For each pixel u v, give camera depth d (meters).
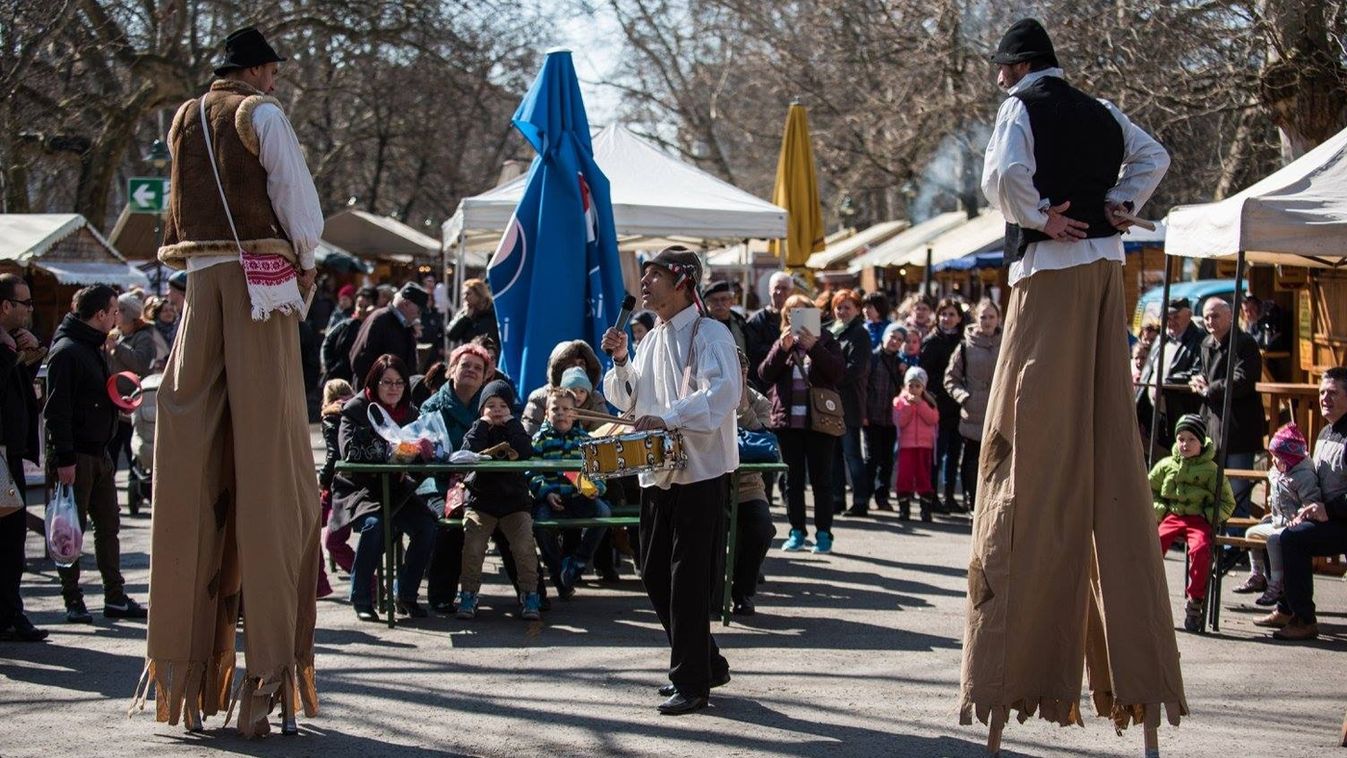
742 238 13.63
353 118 39.41
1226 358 9.97
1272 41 13.98
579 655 7.14
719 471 5.95
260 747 5.43
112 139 25.31
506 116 44.75
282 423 5.39
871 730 5.79
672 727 5.80
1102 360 5.15
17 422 7.28
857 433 12.54
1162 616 5.11
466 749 5.46
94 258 18.11
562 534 9.05
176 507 5.34
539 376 9.37
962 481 13.36
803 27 32.09
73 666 6.83
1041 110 5.05
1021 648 5.12
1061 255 5.09
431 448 7.92
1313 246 7.70
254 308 5.24
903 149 28.61
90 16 21.45
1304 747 5.62
